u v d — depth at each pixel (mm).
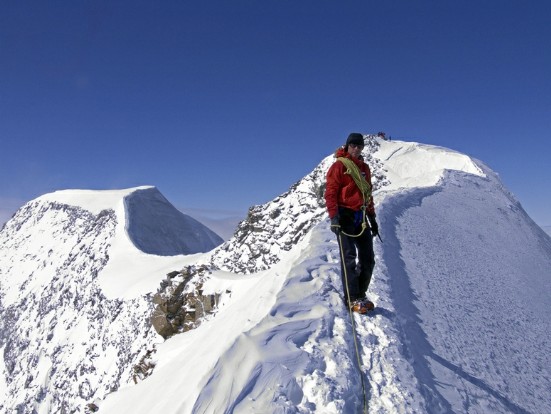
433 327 7355
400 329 6281
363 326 5984
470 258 13602
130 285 48906
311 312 6000
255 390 4223
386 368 5168
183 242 81062
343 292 6598
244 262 41156
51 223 87750
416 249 11977
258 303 6875
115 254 61250
